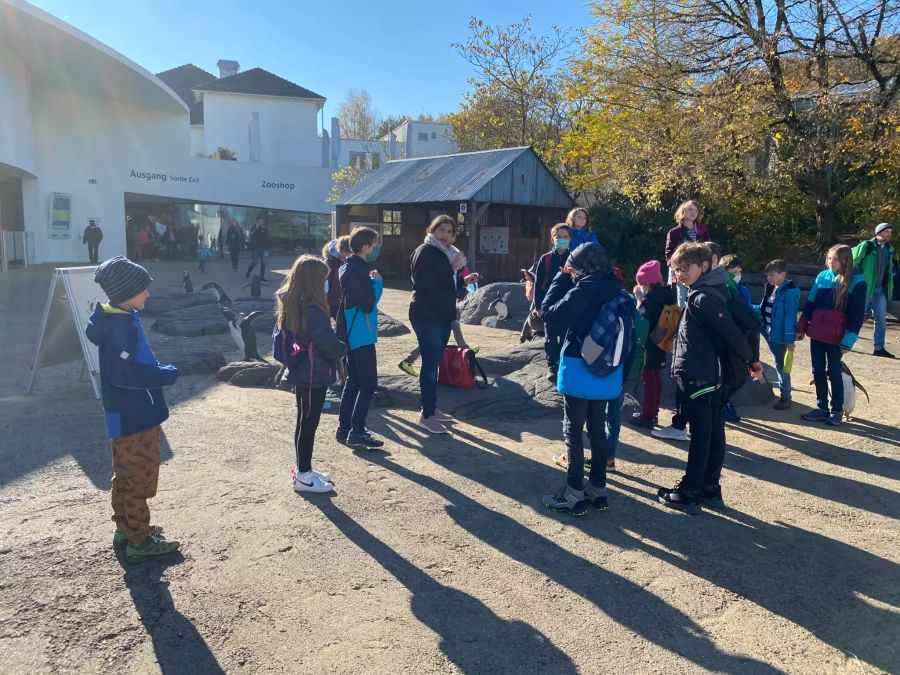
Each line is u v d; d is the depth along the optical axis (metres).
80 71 23.06
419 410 6.47
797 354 9.77
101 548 3.64
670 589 3.38
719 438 4.32
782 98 15.96
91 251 24.94
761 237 18.05
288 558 3.58
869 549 3.85
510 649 2.87
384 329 10.70
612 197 19.58
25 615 3.02
